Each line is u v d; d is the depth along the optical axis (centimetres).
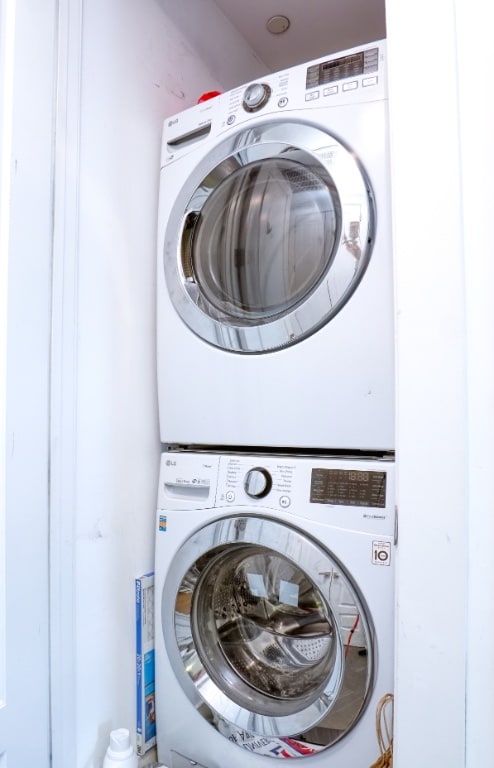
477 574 59
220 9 163
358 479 92
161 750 114
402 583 64
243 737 101
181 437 116
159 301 122
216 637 114
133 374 122
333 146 97
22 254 94
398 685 64
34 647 95
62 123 103
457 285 61
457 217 62
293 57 189
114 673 113
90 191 110
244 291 112
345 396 95
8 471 91
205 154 117
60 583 100
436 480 62
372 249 93
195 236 119
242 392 106
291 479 98
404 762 62
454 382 61
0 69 92
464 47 62
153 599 121
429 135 64
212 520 106
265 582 109
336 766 91
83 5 110
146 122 129
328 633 100
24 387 95
